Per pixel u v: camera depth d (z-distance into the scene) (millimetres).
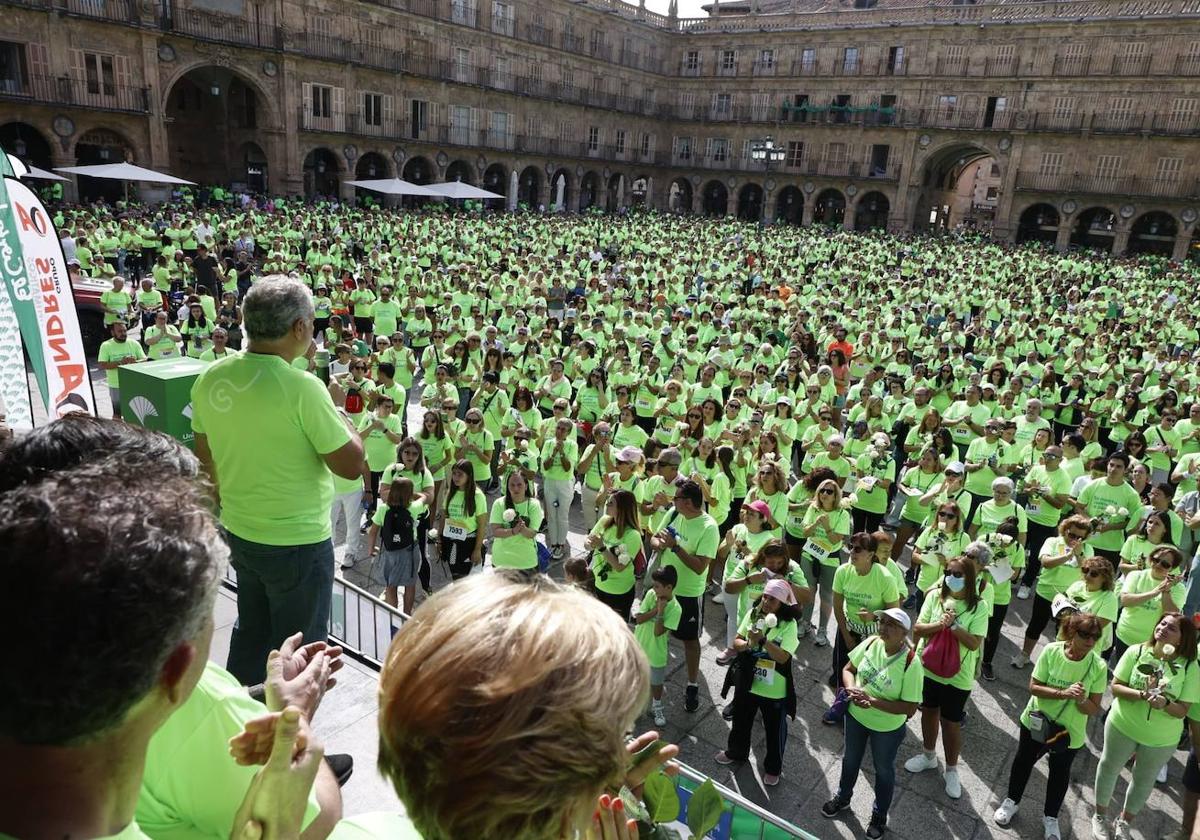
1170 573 6949
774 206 60844
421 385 16531
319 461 3287
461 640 1018
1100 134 48594
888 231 56344
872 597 6965
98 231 22844
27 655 851
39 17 31844
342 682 4434
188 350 13211
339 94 43125
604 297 20016
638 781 1440
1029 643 8195
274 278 3145
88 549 896
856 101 56594
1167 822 6254
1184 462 10117
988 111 52469
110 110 34125
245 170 43094
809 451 10672
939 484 9414
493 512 7875
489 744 938
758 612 6336
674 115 64000
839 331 16328
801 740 7004
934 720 6527
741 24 60562
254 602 3453
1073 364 16469
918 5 58281
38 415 11617
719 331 17594
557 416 10273
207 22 37156
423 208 41750
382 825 1501
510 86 52281
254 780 1295
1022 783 6059
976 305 24484
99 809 989
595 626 1092
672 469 8648
